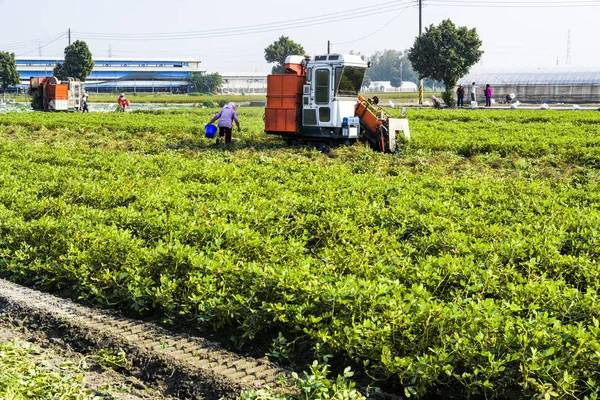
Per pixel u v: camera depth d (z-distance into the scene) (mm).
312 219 14008
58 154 24625
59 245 12625
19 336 9898
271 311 9422
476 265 10820
